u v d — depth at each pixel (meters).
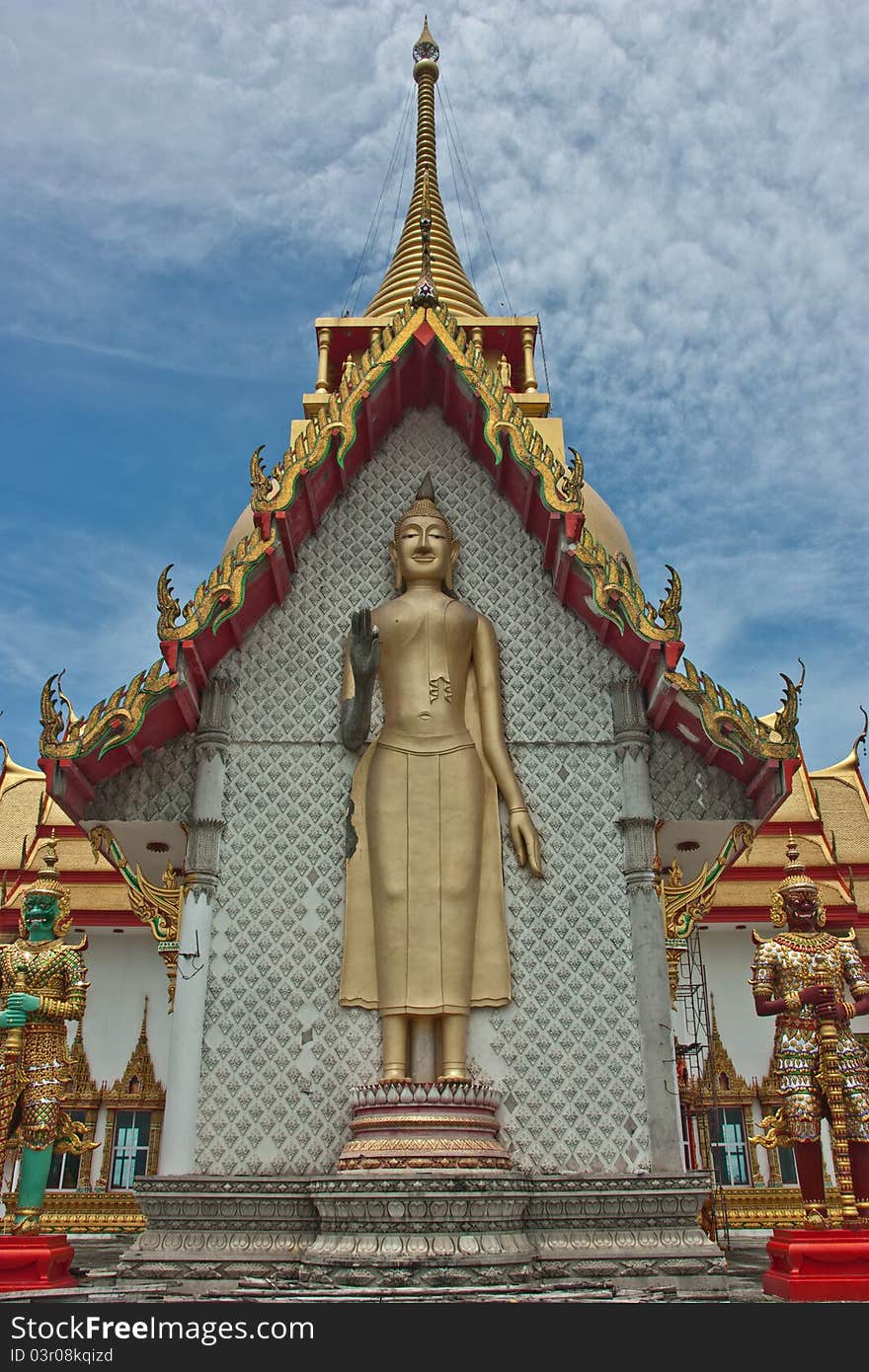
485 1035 8.69
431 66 17.02
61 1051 8.35
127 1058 17.11
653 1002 8.70
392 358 10.27
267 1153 8.30
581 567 9.59
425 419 11.20
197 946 8.85
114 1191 16.00
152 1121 16.69
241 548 9.34
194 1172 8.23
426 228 11.13
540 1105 8.48
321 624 10.22
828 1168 15.91
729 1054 17.06
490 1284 7.11
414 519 10.20
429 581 10.07
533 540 10.60
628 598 9.23
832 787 21.38
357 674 8.92
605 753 9.70
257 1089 8.49
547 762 9.68
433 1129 7.87
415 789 9.05
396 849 8.87
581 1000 8.84
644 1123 8.43
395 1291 6.85
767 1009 8.30
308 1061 8.57
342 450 9.90
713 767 9.68
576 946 9.01
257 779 9.55
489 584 10.43
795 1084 7.98
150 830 9.73
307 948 8.96
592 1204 7.93
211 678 9.74
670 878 9.83
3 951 8.50
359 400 10.05
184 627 8.95
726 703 8.88
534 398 13.98
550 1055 8.64
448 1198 7.38
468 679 9.87
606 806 9.50
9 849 19.41
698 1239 7.90
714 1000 17.47
